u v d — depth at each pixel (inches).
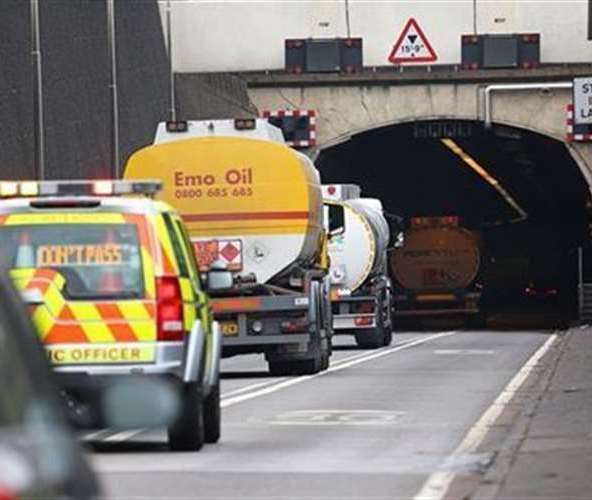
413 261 6678.2
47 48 4879.4
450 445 1738.4
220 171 3093.0
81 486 490.6
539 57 6515.8
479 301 6688.0
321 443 1760.6
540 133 6520.7
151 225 1553.9
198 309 1620.3
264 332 3056.1
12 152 4510.3
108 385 1528.1
